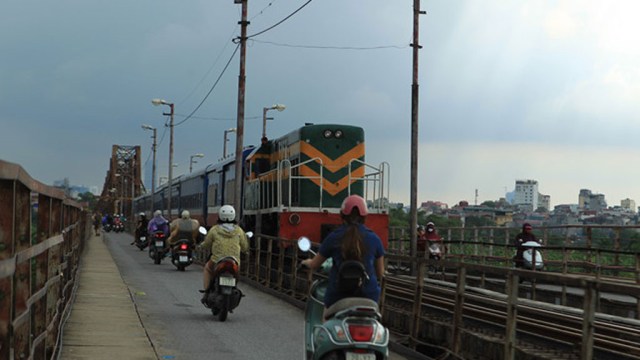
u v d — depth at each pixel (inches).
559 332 351.3
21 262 196.5
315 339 260.8
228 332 478.0
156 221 1172.5
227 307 522.9
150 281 830.5
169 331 471.8
